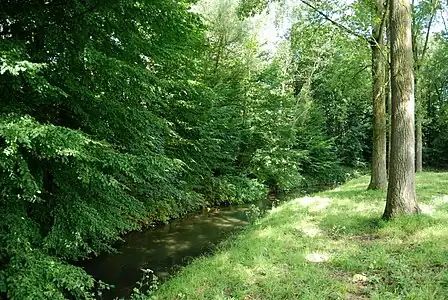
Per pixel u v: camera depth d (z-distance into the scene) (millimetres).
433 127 25594
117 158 4957
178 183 11812
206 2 15859
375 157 10719
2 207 4855
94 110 5840
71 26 5371
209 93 9398
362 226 6465
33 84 4082
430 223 5895
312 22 9953
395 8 6492
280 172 18172
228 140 15250
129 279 6238
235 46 17234
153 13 5984
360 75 11578
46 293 4238
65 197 5566
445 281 3781
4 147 3914
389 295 3598
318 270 4520
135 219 9547
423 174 15461
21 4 5152
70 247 5457
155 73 8914
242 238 6824
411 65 6453
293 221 7312
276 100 18750
